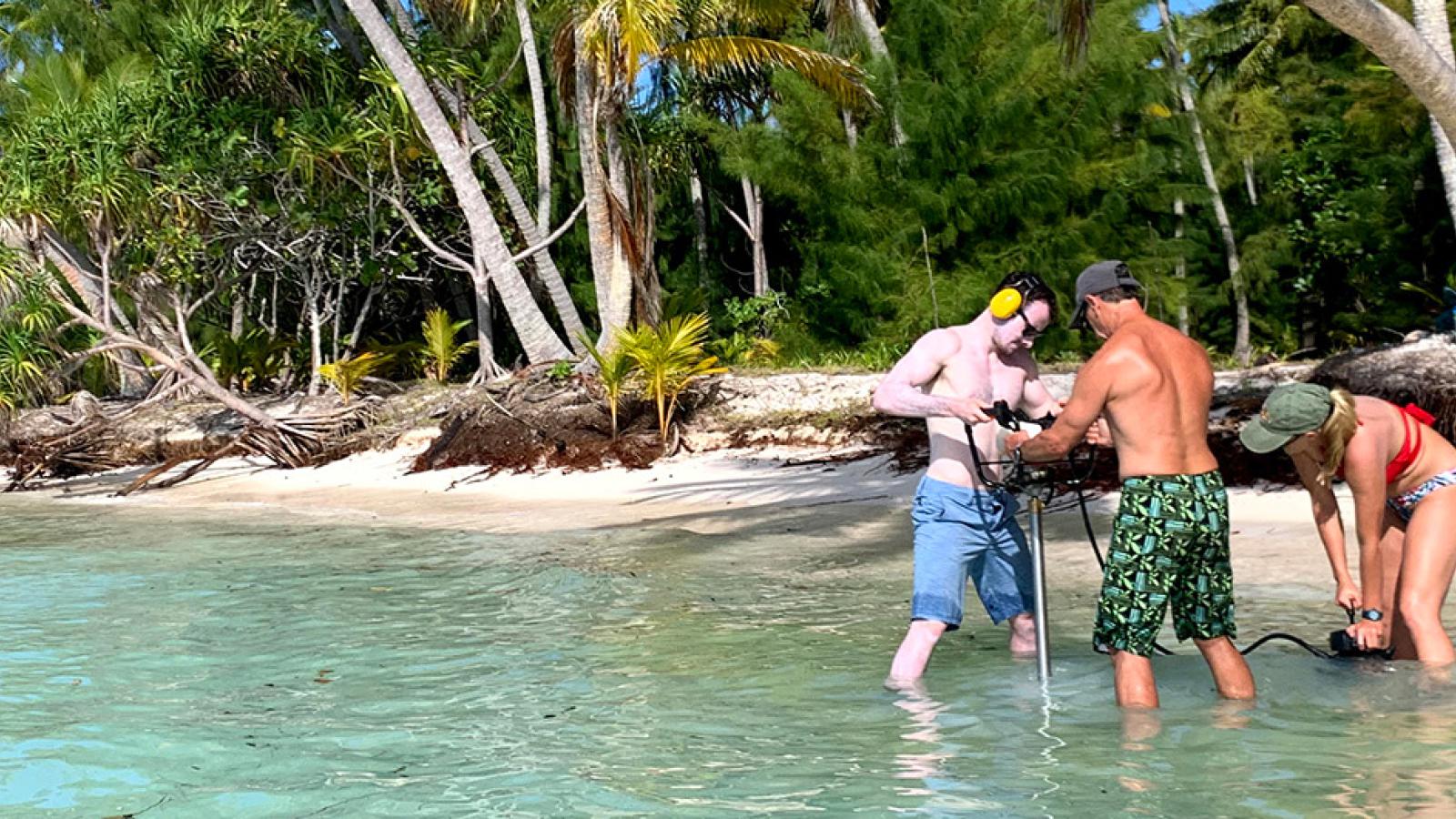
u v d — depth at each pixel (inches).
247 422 828.6
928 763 181.2
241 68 850.8
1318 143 1074.7
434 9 896.9
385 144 853.8
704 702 220.7
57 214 788.0
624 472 603.5
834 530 426.3
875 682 229.5
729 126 930.7
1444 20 530.0
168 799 178.1
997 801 163.2
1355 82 1063.6
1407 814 151.9
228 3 869.2
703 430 640.4
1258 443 210.5
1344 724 190.7
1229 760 175.9
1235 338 1129.4
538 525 482.3
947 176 824.9
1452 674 212.5
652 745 195.9
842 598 315.6
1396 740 182.1
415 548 434.3
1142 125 933.8
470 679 244.1
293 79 888.3
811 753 188.1
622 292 805.2
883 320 846.5
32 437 823.7
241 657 269.9
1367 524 212.7
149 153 843.4
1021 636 243.8
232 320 1085.1
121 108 825.5
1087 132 839.1
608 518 490.9
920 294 802.2
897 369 225.6
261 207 858.8
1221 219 1061.8
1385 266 1005.8
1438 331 542.6
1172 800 160.9
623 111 808.3
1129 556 198.5
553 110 1028.5
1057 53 823.1
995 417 212.5
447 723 213.6
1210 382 202.7
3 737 210.7
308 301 903.7
